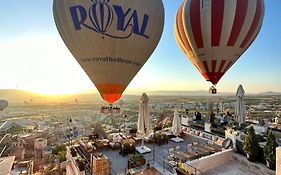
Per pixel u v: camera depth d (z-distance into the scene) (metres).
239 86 12.23
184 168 8.61
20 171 18.83
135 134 13.49
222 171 9.02
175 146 11.75
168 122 16.83
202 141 12.43
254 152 9.21
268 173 8.30
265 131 12.55
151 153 10.61
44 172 17.56
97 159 8.69
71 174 10.59
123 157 10.30
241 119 11.94
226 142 10.89
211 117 15.00
